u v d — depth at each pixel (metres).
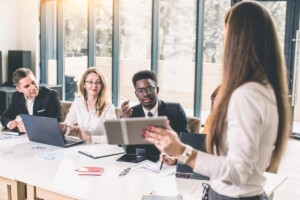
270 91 1.12
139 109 2.63
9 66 6.67
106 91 3.01
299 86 5.99
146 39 6.23
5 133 3.01
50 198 1.92
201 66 5.85
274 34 1.13
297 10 5.21
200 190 1.84
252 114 1.07
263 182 1.19
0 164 2.25
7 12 6.77
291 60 5.30
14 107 3.35
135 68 6.97
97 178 2.01
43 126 2.63
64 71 7.13
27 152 2.50
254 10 1.12
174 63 6.55
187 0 5.84
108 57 6.61
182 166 2.05
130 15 6.33
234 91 1.11
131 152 2.40
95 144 2.74
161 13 6.07
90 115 3.01
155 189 1.85
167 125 1.21
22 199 2.13
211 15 5.73
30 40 6.95
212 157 1.11
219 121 1.13
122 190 1.84
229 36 1.14
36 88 3.23
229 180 1.08
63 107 3.65
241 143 1.06
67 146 2.63
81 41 6.80
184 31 5.96
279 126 1.17
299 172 4.22
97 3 6.56
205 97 6.56
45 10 7.01
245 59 1.10
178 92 6.89
